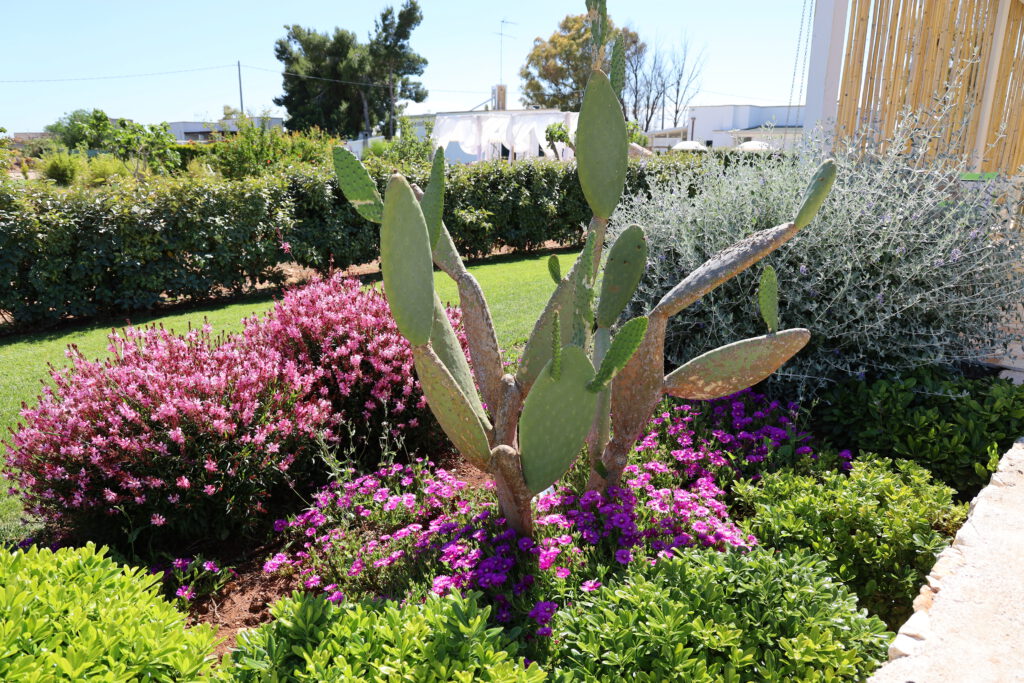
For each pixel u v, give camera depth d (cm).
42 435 281
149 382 290
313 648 166
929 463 298
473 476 341
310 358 366
